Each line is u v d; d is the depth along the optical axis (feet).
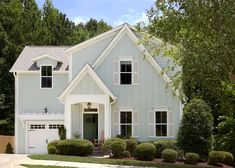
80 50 114.83
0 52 175.32
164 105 110.01
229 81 79.46
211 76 77.66
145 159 92.12
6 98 170.50
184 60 77.05
